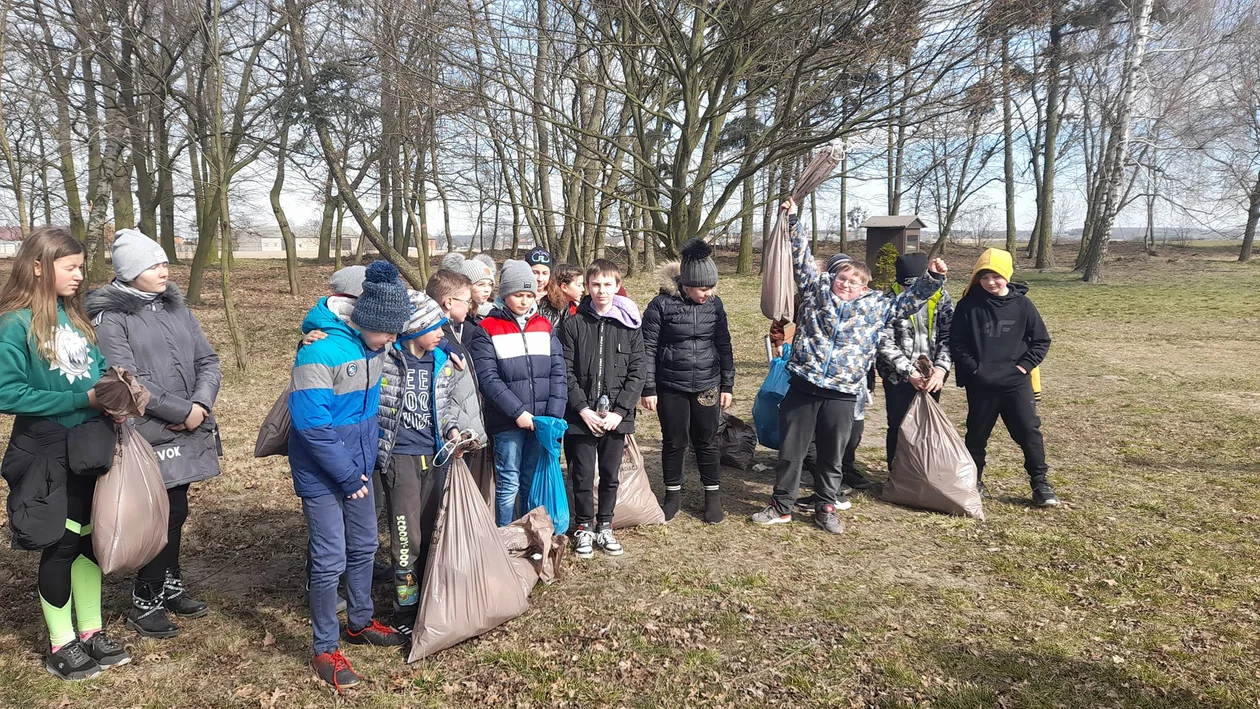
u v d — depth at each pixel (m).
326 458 2.87
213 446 3.52
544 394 4.18
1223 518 4.84
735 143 12.89
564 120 10.88
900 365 5.00
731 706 2.91
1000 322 5.01
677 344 4.71
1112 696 2.94
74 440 2.88
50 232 2.87
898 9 8.74
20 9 10.77
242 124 14.83
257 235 23.53
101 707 2.90
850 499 5.34
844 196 32.84
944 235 11.89
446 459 3.44
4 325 2.78
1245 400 8.32
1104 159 27.61
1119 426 7.32
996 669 3.15
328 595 3.05
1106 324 14.96
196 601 3.69
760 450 6.73
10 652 3.27
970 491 4.97
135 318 3.19
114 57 13.21
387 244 15.25
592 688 3.04
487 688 3.05
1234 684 3.01
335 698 2.98
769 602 3.77
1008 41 9.29
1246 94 23.66
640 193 14.56
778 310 4.81
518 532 3.95
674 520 4.96
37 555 4.28
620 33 10.47
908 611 3.67
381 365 3.09
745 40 9.47
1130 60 20.72
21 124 11.98
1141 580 3.97
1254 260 30.69
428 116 11.91
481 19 9.54
